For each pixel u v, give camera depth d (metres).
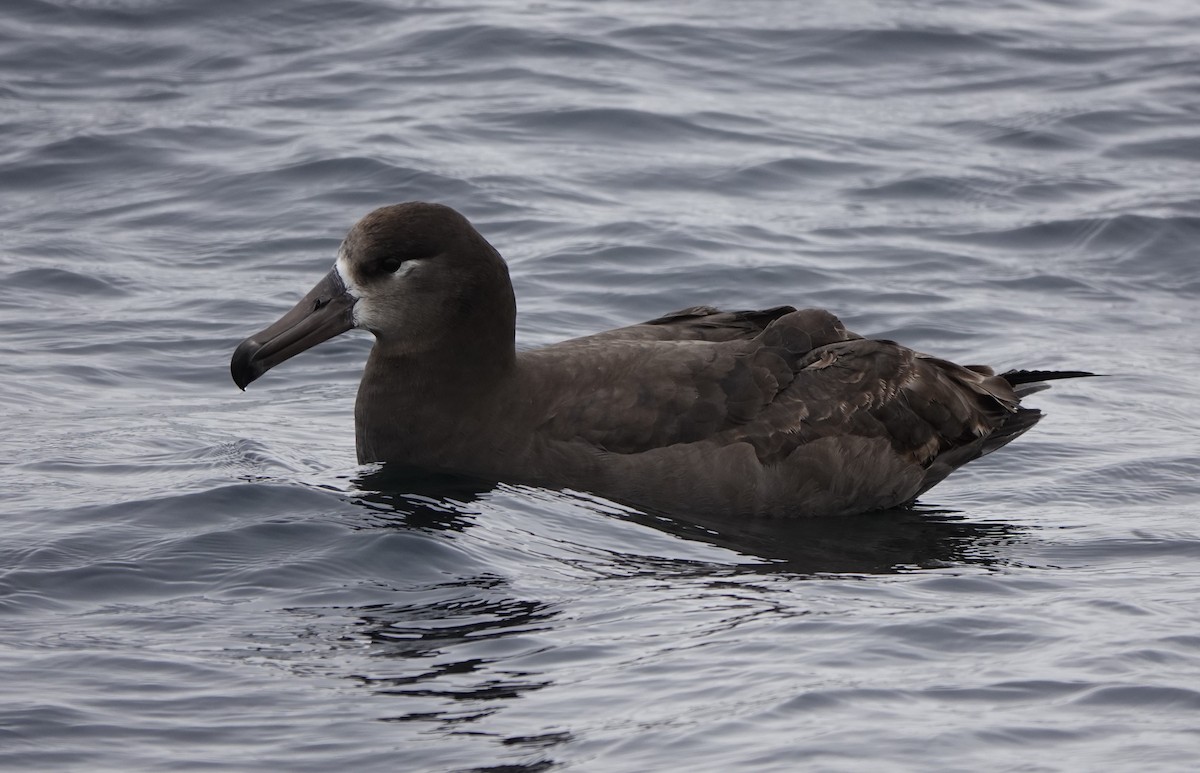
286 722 9.63
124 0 30.22
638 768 9.08
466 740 9.43
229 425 16.12
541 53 28.69
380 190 22.80
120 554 12.16
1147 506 15.00
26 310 19.12
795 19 31.12
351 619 11.20
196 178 23.44
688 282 20.36
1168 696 10.03
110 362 17.81
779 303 20.02
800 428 14.46
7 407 16.20
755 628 11.20
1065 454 16.38
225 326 18.91
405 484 14.16
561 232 21.69
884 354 15.06
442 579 12.01
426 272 14.55
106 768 9.04
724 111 26.58
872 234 22.34
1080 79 29.08
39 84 27.14
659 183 23.67
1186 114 27.27
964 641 11.01
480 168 23.61
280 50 28.84
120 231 21.81
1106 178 24.56
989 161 25.11
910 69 29.41
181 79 27.55
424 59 28.38
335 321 14.80
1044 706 9.88
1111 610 11.72
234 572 11.94
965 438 15.38
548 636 11.00
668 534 13.55
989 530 14.27
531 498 13.91
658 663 10.52
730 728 9.52
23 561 11.92
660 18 30.81
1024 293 20.84
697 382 14.45
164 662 10.39
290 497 13.44
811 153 25.05
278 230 21.81
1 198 22.98
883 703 9.89
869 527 14.35
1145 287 21.33
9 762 9.04
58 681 10.03
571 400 14.43
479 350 14.67
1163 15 33.28
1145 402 17.77
